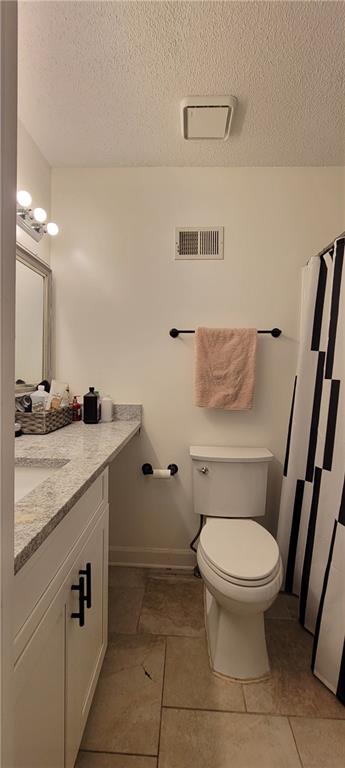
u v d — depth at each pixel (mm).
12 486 476
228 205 1917
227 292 1934
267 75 1312
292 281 1919
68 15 1111
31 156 1718
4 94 426
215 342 1856
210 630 1455
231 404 1852
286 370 1941
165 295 1950
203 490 1811
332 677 1259
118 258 1955
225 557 1312
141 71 1306
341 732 1125
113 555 2023
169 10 1096
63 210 1951
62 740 848
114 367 1982
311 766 1032
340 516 1310
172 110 1500
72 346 1984
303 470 1718
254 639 1326
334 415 1431
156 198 1934
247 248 1922
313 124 1562
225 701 1215
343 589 1252
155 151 1790
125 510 2020
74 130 1638
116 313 1968
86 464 1114
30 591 659
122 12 1102
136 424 1862
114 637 1482
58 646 814
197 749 1065
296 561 1730
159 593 1790
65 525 858
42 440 1473
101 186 1943
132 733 1104
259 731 1121
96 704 1190
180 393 1970
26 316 1700
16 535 640
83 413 1899
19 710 621
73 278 1967
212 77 1327
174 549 2012
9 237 449
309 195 1901
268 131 1610
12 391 467
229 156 1816
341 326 1406
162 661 1368
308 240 1907
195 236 1929
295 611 1676
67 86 1375
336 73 1295
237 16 1110
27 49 1220
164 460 1997
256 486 1794
